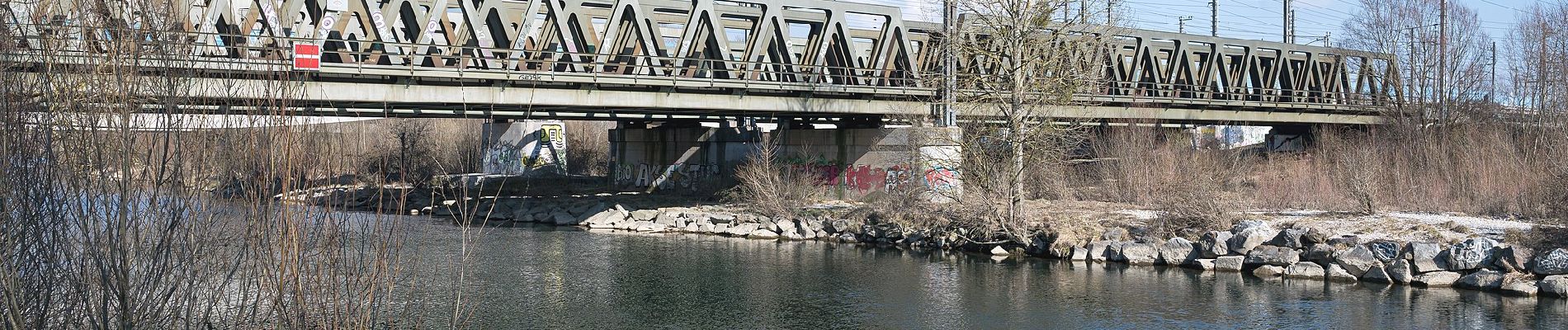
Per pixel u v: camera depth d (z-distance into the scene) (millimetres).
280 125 11734
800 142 46094
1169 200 32750
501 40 32969
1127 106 46812
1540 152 38031
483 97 31328
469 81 31094
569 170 74000
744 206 41781
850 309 23625
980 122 33844
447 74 29984
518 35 31359
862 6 38219
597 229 40625
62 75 10930
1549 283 23062
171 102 11125
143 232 11133
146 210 11141
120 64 11008
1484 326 20547
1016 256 31328
